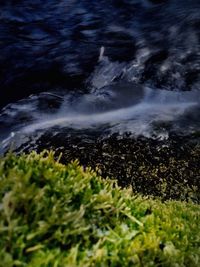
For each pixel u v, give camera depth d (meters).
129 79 8.34
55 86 8.50
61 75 8.98
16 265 1.92
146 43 10.02
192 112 6.99
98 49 10.03
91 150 5.76
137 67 8.74
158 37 10.26
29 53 10.20
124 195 2.83
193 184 5.12
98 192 2.72
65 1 13.61
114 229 2.47
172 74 8.36
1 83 8.97
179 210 3.54
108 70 8.86
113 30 11.22
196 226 3.14
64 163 5.48
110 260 2.22
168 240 2.67
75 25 11.84
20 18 12.34
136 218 2.74
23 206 2.13
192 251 2.72
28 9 12.98
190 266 2.56
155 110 7.11
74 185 2.55
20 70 9.40
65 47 10.42
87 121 6.79
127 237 2.45
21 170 2.40
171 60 8.89
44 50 10.34
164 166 5.46
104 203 2.52
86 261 2.11
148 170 5.36
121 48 9.97
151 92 7.78
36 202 2.16
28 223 2.10
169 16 11.27
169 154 5.71
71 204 2.44
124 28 11.23
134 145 5.89
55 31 11.53
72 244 2.17
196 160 5.59
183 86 7.93
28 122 7.00
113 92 7.83
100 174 5.21
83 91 8.09
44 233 2.10
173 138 6.09
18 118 7.17
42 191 2.21
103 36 10.93
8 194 2.07
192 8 11.33
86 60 9.52
